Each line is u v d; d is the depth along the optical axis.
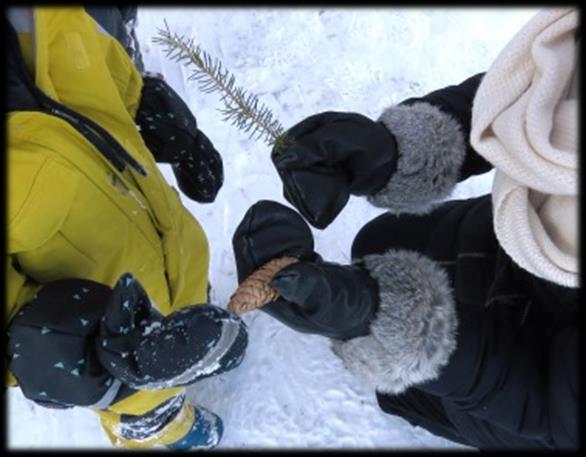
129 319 0.95
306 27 2.02
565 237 0.80
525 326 0.99
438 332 0.92
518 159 0.76
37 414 1.83
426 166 1.00
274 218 0.90
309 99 1.97
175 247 1.28
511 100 0.78
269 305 0.90
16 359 0.99
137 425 1.38
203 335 0.92
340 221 1.86
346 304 0.87
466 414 1.24
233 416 1.79
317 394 1.77
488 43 1.95
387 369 0.94
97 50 1.12
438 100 1.07
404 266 0.94
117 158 1.11
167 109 1.36
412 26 1.98
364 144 0.96
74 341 0.99
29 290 1.04
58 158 0.98
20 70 0.97
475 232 1.22
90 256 1.08
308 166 0.94
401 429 1.72
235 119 0.97
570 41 0.77
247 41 2.04
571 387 0.88
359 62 1.98
